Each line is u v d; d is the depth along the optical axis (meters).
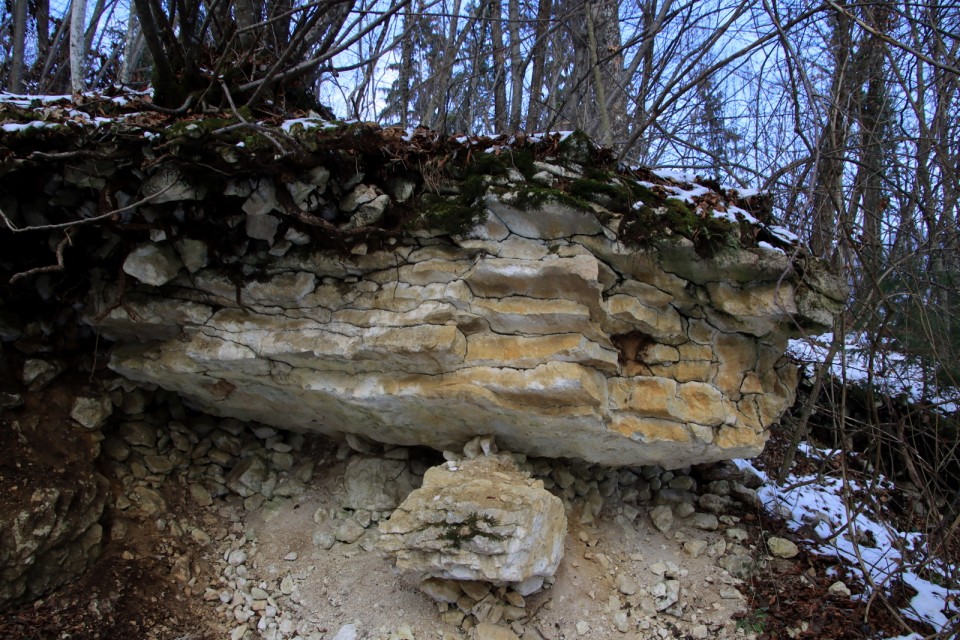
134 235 3.18
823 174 4.09
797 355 5.29
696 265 3.00
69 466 3.31
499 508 2.83
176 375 3.57
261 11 4.83
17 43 6.23
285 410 3.77
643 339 3.23
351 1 3.59
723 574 3.46
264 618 3.21
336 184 3.00
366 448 3.88
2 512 2.91
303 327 3.26
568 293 2.91
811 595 3.35
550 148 3.04
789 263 2.72
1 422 3.19
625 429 3.18
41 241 3.35
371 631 3.06
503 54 7.09
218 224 3.19
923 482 4.21
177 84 3.59
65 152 2.81
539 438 3.35
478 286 2.99
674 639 3.10
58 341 3.60
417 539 2.88
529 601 3.11
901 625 3.06
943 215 4.11
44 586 3.01
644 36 4.52
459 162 3.02
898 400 4.75
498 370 3.02
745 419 3.36
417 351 2.98
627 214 2.89
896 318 4.89
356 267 3.16
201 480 3.91
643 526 3.75
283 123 3.26
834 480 4.52
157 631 3.08
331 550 3.52
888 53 3.84
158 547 3.43
